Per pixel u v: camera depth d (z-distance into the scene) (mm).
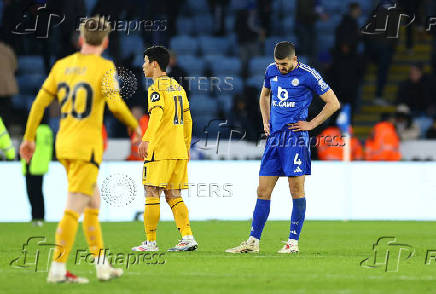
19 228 44594
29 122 21422
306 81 28984
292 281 21984
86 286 20703
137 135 21594
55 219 50812
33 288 20250
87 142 20703
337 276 23141
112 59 60406
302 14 70000
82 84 20844
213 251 30594
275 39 72625
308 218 52781
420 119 64188
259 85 68250
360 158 56250
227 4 75125
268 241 36281
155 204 29938
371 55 67875
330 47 74125
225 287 20797
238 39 70125
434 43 71750
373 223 49625
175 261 26828
